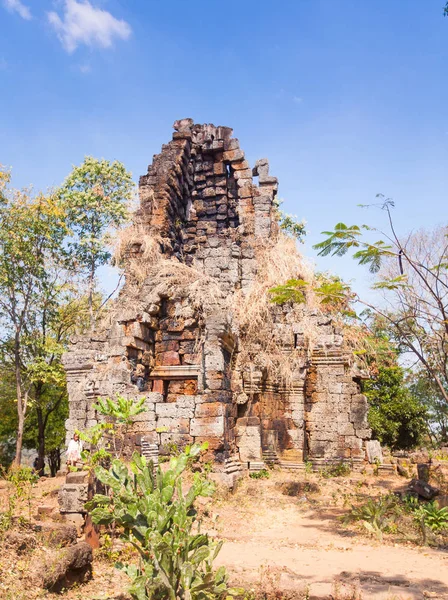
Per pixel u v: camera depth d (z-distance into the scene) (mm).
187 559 6254
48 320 33000
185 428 16141
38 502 12438
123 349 17219
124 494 6508
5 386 34812
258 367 19281
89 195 34562
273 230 24609
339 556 9836
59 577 7301
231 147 26000
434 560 9547
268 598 7301
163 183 23953
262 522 12805
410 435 30609
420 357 9867
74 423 19203
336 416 21016
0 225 29844
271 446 19562
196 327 18438
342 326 21453
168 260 20953
